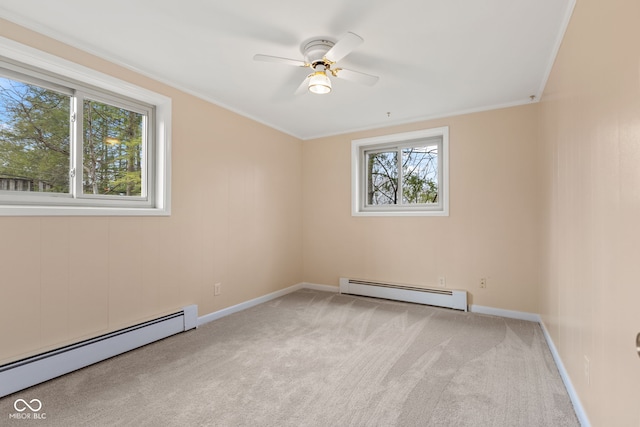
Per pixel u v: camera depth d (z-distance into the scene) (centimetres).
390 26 196
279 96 312
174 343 257
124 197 254
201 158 305
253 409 171
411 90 295
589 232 149
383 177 418
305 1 174
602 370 133
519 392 186
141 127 270
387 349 246
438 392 187
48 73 209
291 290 433
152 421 160
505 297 327
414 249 379
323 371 212
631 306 106
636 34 102
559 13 183
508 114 326
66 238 210
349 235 425
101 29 201
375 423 159
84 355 213
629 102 108
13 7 179
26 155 204
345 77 229
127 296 244
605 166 129
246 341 262
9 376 180
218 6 179
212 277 316
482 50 224
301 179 456
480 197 340
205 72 261
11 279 186
